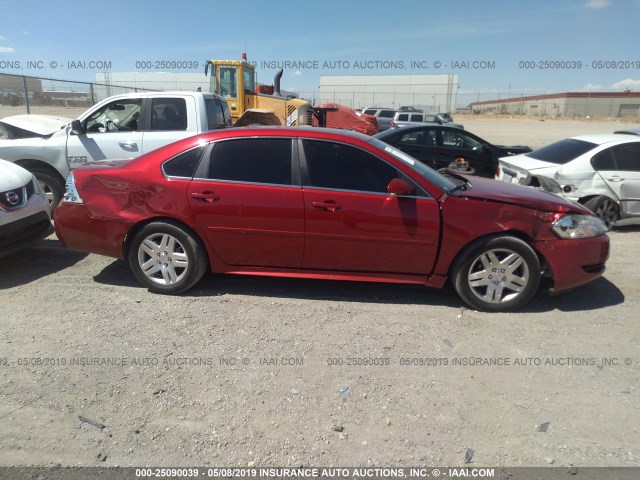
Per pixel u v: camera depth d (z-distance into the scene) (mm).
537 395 2924
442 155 9172
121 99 6887
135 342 3412
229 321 3770
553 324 3859
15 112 13305
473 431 2605
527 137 26359
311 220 3965
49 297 4184
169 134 6789
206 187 4055
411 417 2699
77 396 2807
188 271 4191
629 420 2709
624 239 6516
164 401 2779
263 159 4082
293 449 2438
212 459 2363
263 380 2994
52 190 6910
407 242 3943
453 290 4566
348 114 18594
